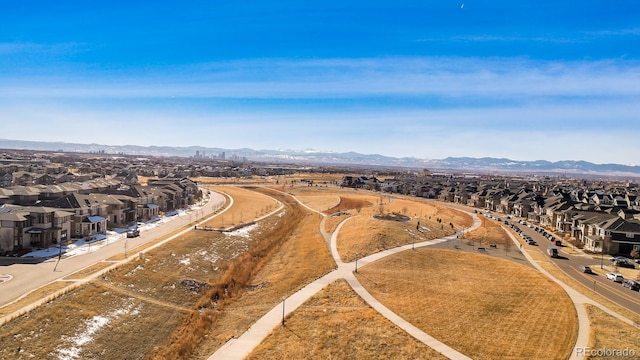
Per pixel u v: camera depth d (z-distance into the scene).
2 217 66.81
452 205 167.12
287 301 51.16
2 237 66.31
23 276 54.56
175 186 135.88
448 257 71.56
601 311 48.34
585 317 46.31
